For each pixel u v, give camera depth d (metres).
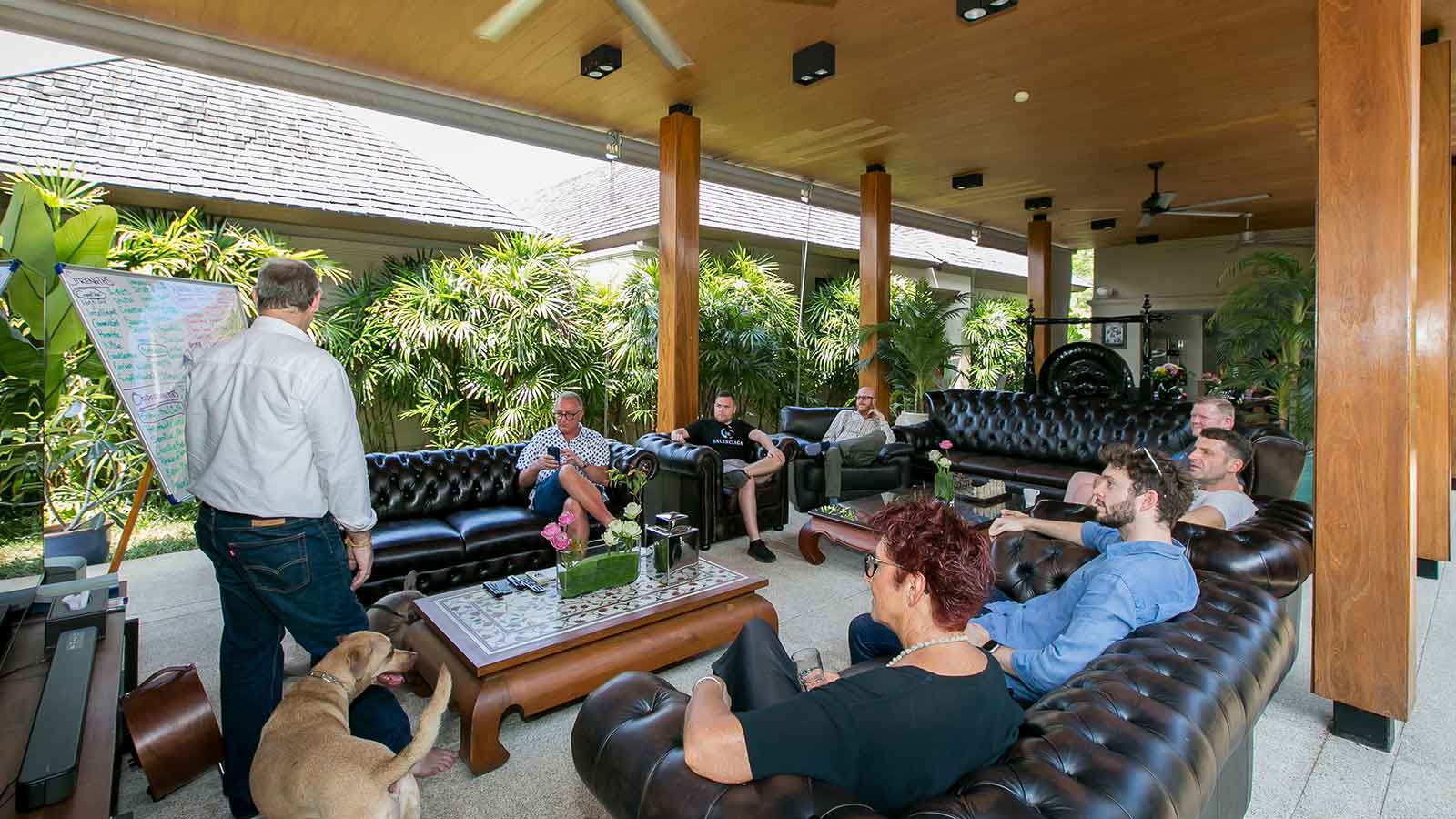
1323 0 2.30
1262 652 1.53
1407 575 2.19
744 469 4.72
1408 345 2.18
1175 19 3.83
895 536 1.17
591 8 3.61
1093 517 2.45
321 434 1.79
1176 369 8.11
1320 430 2.35
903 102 5.04
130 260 4.76
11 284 2.83
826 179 7.27
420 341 5.86
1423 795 2.00
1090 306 11.87
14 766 1.30
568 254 6.93
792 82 4.64
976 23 3.84
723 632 2.68
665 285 5.16
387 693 1.94
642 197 8.65
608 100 4.91
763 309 7.70
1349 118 2.26
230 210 5.70
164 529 4.94
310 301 1.89
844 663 2.83
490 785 2.08
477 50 4.09
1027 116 5.37
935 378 7.14
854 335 8.15
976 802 0.97
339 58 4.18
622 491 4.08
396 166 7.05
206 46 3.89
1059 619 1.82
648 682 1.38
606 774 1.19
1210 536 2.19
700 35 3.97
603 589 2.72
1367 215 2.24
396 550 3.19
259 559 1.76
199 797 2.01
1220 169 6.92
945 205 8.59
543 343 6.25
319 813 1.39
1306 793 2.02
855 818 0.93
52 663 1.67
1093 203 8.46
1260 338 5.80
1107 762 1.05
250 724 1.88
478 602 2.60
